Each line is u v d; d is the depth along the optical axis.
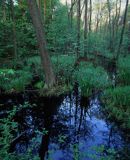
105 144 5.02
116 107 6.77
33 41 15.04
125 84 8.96
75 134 5.64
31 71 11.32
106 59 20.22
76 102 8.10
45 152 4.66
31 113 7.00
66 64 11.66
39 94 8.44
